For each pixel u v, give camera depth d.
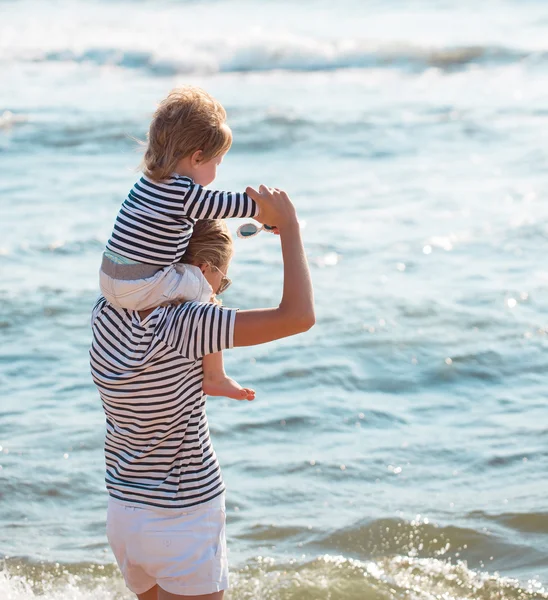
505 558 3.73
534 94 16.16
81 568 3.72
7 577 3.64
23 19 29.05
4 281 7.53
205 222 2.54
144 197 2.37
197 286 2.45
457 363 5.93
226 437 4.96
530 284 7.31
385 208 9.70
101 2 32.97
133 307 2.42
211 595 2.56
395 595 3.49
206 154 2.39
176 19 28.62
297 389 5.61
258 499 4.28
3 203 10.05
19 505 4.27
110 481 2.57
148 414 2.46
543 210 9.36
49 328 6.62
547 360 5.96
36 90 18.31
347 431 5.04
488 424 5.09
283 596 3.49
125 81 19.69
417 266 7.85
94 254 8.27
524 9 26.77
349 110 15.11
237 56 20.88
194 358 2.40
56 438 4.94
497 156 11.94
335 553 3.81
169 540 2.50
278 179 11.09
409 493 4.32
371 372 5.85
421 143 12.87
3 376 5.82
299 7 30.03
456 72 19.08
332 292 7.25
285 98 16.64
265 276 7.59
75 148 12.98
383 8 28.75
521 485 4.36
